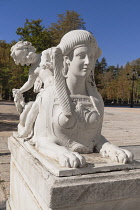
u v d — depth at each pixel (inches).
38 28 845.2
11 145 113.0
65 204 63.7
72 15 979.9
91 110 85.5
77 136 85.4
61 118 81.0
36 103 94.5
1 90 1473.9
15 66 1107.9
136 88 1756.9
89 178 67.1
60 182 63.9
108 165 72.9
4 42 1401.3
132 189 71.1
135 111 796.0
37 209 73.3
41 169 72.1
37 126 91.4
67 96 82.8
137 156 177.9
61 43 85.0
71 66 83.4
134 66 1764.3
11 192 114.9
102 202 69.8
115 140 279.9
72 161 68.5
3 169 170.9
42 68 105.0
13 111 668.1
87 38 80.9
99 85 1397.6
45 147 81.7
